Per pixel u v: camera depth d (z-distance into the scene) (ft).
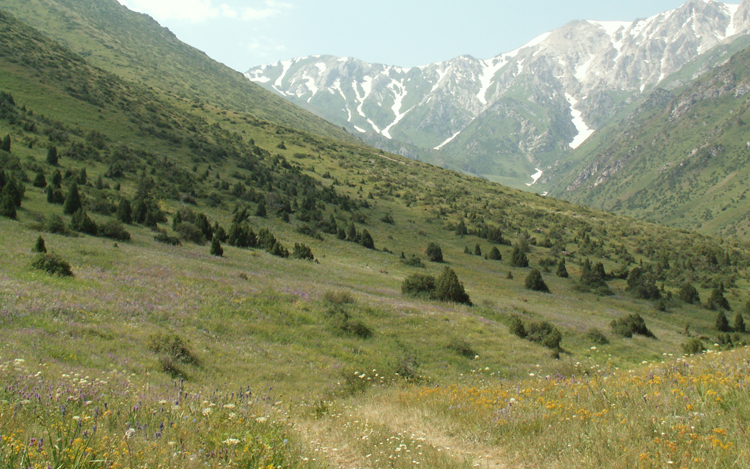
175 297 86.33
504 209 494.18
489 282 234.79
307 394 53.57
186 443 20.06
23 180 205.87
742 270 374.02
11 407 21.03
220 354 65.05
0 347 41.83
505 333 109.91
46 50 494.59
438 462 22.12
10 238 112.78
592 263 340.39
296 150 573.33
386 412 36.17
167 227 209.36
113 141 337.93
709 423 21.31
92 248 118.52
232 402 31.78
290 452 20.97
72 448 15.94
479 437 26.50
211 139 467.52
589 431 22.84
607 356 107.14
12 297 62.54
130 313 71.72
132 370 47.21
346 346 84.48
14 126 285.23
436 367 82.84
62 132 307.78
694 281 326.24
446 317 114.01
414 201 453.58
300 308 97.50
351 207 387.34
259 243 213.05
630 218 576.61
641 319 148.36
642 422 22.77
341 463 23.24
